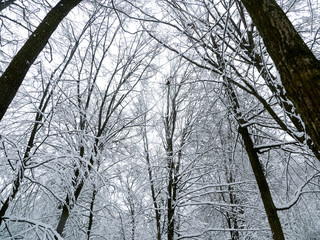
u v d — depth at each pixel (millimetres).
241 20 4391
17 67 2457
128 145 6625
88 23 5223
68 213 4496
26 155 4043
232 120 5617
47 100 4332
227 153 6750
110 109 6262
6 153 3516
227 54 4281
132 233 6391
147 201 6895
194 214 7492
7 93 2322
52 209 5223
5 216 3479
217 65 4164
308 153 4156
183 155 6855
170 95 6840
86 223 6070
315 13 4297
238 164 6938
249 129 5957
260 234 6613
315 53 4488
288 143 4047
